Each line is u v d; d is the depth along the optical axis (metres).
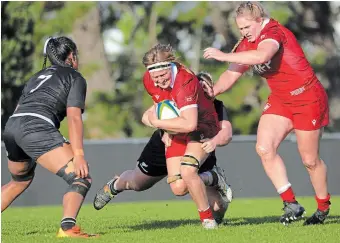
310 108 29.58
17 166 27.77
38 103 26.50
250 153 56.72
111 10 100.69
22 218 40.03
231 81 30.98
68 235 26.41
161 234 27.59
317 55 100.88
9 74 88.38
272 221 33.22
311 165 30.41
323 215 30.80
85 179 26.39
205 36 100.06
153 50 27.05
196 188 28.52
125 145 55.66
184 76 27.28
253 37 29.03
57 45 27.31
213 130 28.70
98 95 92.56
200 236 26.92
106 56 96.12
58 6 92.62
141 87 95.12
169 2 95.00
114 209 46.88
